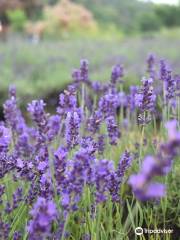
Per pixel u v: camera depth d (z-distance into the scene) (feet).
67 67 6.41
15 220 1.50
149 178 0.88
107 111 1.87
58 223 1.43
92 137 1.77
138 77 4.62
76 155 1.22
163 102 2.02
